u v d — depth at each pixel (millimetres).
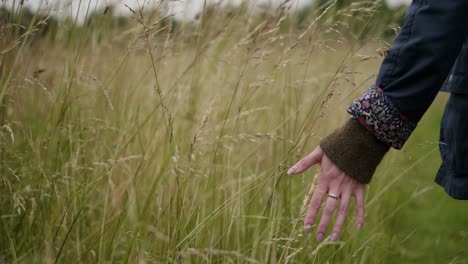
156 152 2205
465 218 2572
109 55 2445
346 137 1672
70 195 2062
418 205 2602
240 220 2088
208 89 2463
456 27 1558
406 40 1601
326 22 2258
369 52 2383
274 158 2324
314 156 1719
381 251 2250
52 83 2309
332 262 2121
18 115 2207
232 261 1898
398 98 1611
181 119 2277
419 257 2297
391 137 1635
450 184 1707
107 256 1922
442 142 1761
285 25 2480
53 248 1904
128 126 2242
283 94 2439
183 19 2412
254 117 2455
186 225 1926
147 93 2469
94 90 2355
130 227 2041
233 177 2260
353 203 2268
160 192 2053
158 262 1893
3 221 1937
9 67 2125
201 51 2369
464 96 1649
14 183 2096
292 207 2207
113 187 2021
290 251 2049
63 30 2383
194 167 2113
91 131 2287
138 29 2123
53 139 2133
